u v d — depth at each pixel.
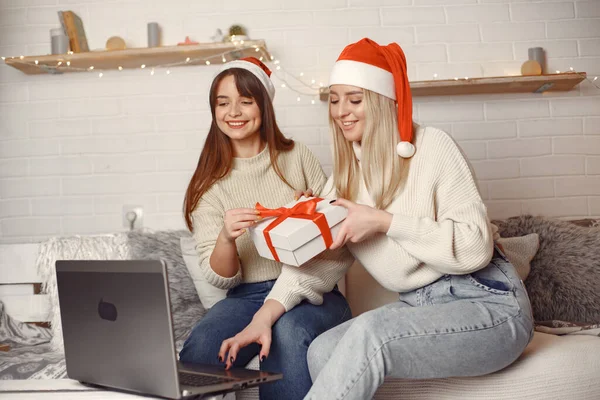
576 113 2.92
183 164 2.96
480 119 2.92
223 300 1.93
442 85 2.76
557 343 1.76
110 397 1.30
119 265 1.28
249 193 2.02
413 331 1.46
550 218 2.45
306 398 1.42
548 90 2.91
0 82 3.00
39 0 3.00
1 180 2.99
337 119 1.78
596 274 2.28
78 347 1.41
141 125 2.97
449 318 1.49
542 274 2.30
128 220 2.95
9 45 3.00
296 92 2.93
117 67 2.98
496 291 1.58
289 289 1.74
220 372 1.42
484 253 1.57
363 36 2.93
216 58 2.88
